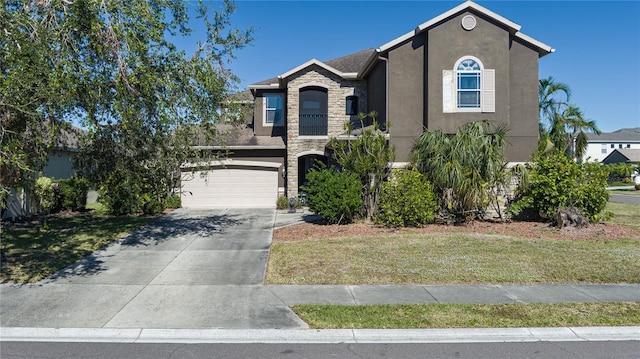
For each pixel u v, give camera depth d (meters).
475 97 15.62
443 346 5.63
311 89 20.66
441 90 15.59
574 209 13.45
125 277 8.57
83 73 8.41
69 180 18.12
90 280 8.36
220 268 9.25
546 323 6.24
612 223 14.47
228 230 13.81
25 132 8.28
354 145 14.34
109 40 8.95
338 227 13.80
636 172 48.62
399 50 16.09
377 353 5.41
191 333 5.99
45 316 6.56
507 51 15.66
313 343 5.74
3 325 6.21
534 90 16.08
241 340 5.85
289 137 20.00
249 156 20.56
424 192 13.55
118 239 12.28
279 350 5.52
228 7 11.59
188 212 18.25
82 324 6.25
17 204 15.54
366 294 7.54
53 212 17.75
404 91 16.05
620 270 8.90
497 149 14.30
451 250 10.59
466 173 13.66
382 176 14.49
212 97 11.28
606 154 65.12
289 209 18.94
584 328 6.09
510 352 5.45
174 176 12.80
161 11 10.38
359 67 21.42
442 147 14.12
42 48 7.94
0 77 7.21
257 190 20.53
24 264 9.41
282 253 10.49
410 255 10.12
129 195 12.45
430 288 7.87
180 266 9.41
